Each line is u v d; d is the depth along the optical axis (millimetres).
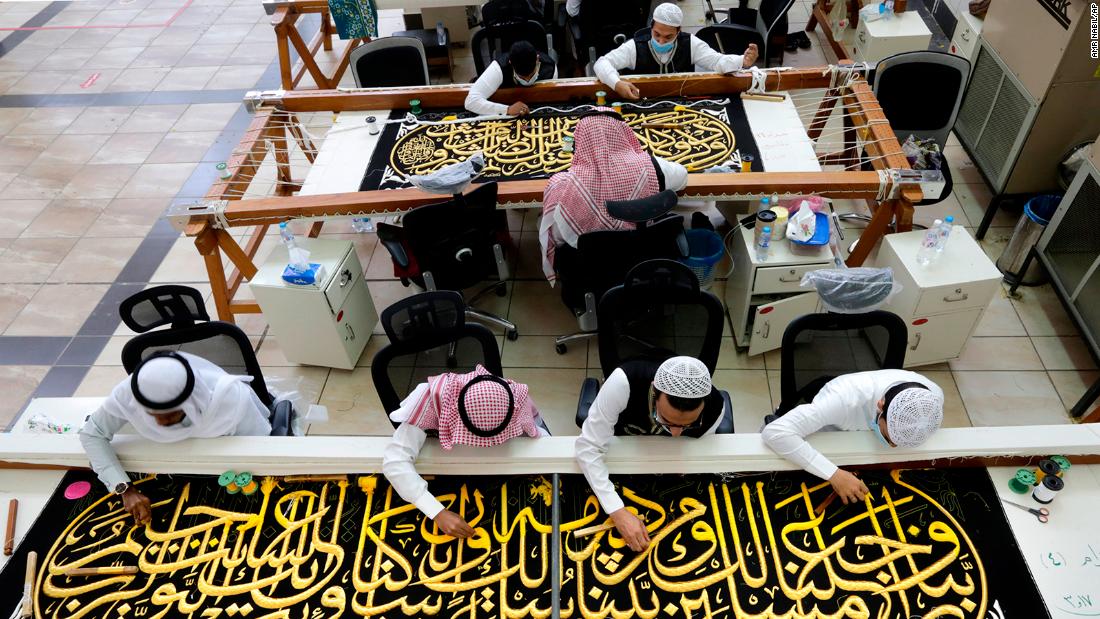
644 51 4422
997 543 2102
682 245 3281
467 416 2146
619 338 2836
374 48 4621
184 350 2676
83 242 4824
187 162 5496
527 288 4281
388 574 2129
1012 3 4020
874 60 5277
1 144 5762
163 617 2082
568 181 3248
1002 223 4453
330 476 2355
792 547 2121
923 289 3174
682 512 2215
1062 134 3885
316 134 5348
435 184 3377
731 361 3754
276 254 3615
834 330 2555
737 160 3807
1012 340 3766
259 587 2127
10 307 4371
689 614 1996
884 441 2260
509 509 2248
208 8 7645
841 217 4602
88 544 2254
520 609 2029
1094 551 2072
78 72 6672
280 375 3838
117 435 2432
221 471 2375
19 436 2418
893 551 2100
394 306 2418
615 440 2320
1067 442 2217
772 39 5426
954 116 4137
